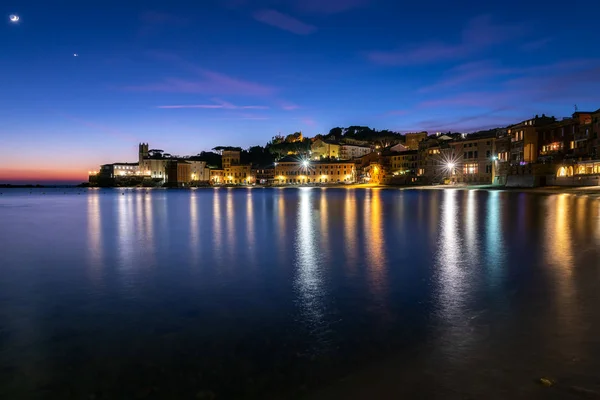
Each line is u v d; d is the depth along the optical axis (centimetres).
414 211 3922
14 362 698
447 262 1445
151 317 912
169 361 691
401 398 555
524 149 9538
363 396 564
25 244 2053
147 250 1823
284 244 1941
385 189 12656
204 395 582
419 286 1120
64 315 934
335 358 684
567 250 1639
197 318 898
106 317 916
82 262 1559
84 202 7081
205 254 1697
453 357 672
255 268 1403
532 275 1219
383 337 765
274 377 627
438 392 566
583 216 3098
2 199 8719
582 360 650
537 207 4106
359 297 1028
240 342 761
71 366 681
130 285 1198
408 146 18612
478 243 1873
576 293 1020
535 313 873
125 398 582
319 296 1047
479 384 584
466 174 12056
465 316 868
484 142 11444
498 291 1053
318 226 2716
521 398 545
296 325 841
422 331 788
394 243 1916
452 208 4266
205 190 15525
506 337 748
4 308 989
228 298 1046
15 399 581
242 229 2609
